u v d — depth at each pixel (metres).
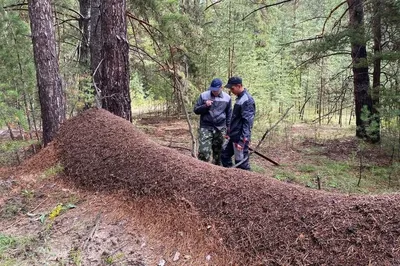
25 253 3.34
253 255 2.80
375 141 8.30
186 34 10.75
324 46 8.15
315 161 7.12
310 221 2.78
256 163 6.91
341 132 10.69
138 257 3.16
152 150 4.31
